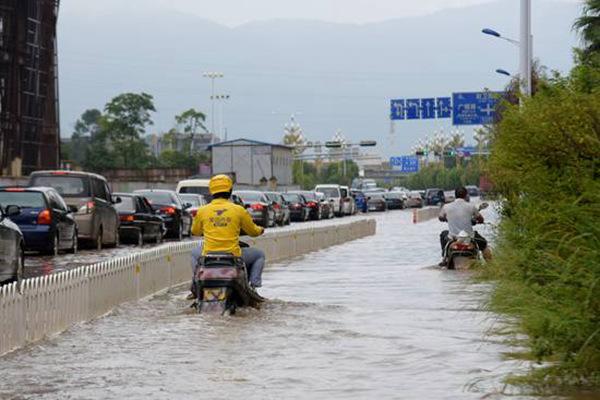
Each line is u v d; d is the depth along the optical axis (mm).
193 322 33938
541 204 29984
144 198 88875
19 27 195500
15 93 194250
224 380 23578
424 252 78688
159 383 23297
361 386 22703
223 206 37156
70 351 28250
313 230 82938
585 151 29656
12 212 48656
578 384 22078
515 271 33031
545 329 22094
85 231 76438
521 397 20984
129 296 41469
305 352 27531
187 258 53188
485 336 29984
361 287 46969
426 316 35406
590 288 20969
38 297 30641
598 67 33500
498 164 34688
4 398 21797
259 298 38062
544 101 31172
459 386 22453
